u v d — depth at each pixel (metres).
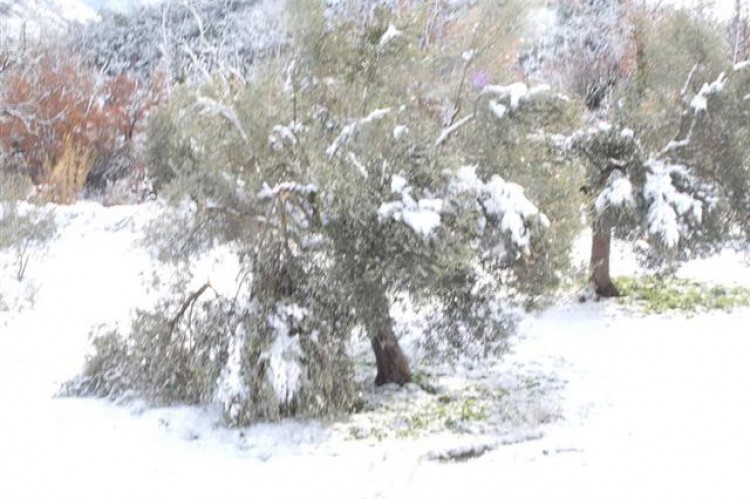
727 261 17.97
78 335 12.76
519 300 9.89
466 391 9.82
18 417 8.75
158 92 31.12
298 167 9.04
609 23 31.81
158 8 48.97
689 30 14.98
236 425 8.30
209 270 15.16
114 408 9.14
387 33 9.41
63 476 7.07
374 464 7.24
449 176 8.63
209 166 8.83
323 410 8.52
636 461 7.03
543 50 29.61
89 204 24.03
